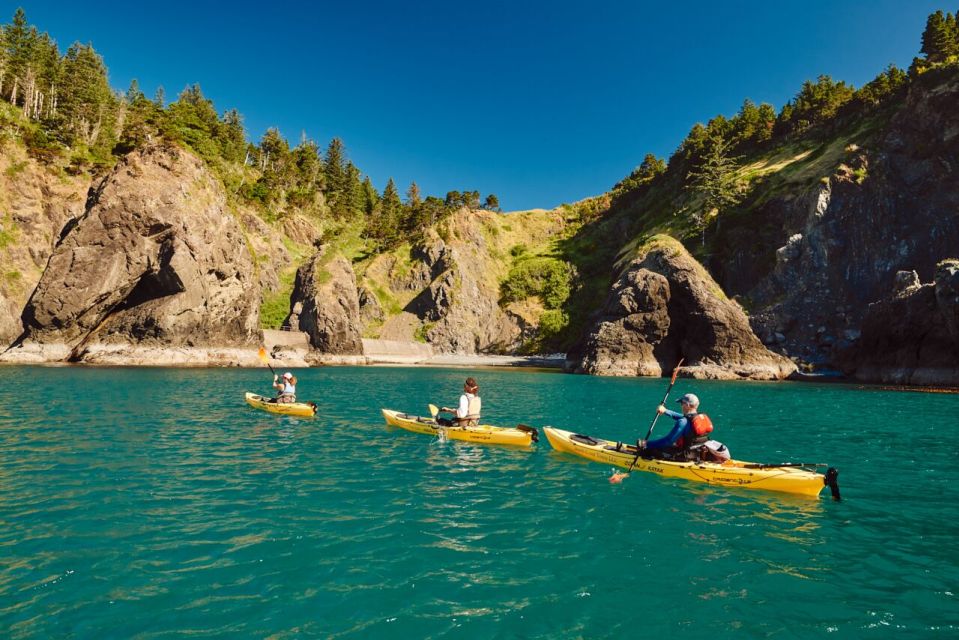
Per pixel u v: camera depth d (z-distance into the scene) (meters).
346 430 17.16
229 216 70.00
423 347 98.75
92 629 4.87
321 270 88.75
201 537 7.38
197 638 4.76
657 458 11.99
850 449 15.41
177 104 114.62
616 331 65.56
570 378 56.12
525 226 151.50
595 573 6.48
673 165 126.50
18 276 65.31
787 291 65.44
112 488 9.74
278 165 141.62
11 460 11.75
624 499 9.72
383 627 5.05
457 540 7.50
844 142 75.81
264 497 9.42
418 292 113.88
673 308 65.19
